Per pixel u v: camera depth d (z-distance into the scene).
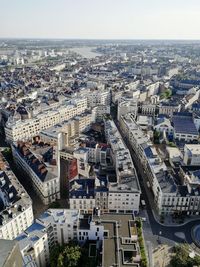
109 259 186.12
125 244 197.88
